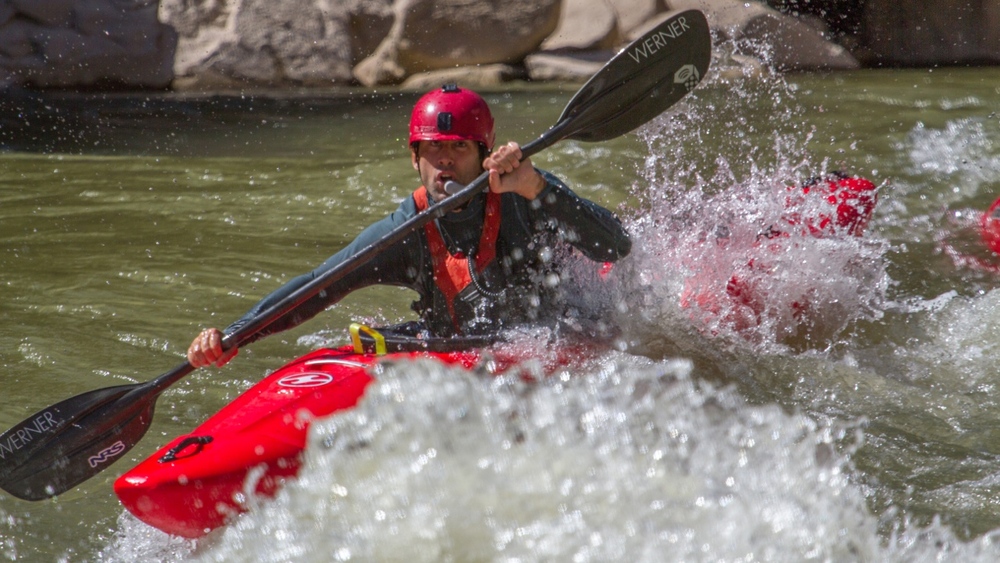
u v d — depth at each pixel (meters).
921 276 18.81
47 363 15.38
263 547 9.54
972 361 14.60
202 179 29.17
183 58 50.78
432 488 9.80
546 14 51.69
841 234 16.72
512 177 11.98
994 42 54.56
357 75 52.03
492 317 12.70
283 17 51.94
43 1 49.56
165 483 9.94
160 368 15.23
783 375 13.95
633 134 32.19
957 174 27.64
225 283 19.38
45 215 25.17
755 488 10.15
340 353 12.35
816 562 9.14
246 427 10.62
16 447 11.85
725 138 32.28
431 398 11.00
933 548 9.75
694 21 14.65
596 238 12.76
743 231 16.11
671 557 8.98
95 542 10.78
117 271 20.14
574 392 11.48
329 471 10.09
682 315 14.59
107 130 38.25
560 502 9.66
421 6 51.22
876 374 14.17
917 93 41.31
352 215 24.84
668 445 10.73
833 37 55.12
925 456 11.76
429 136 12.27
